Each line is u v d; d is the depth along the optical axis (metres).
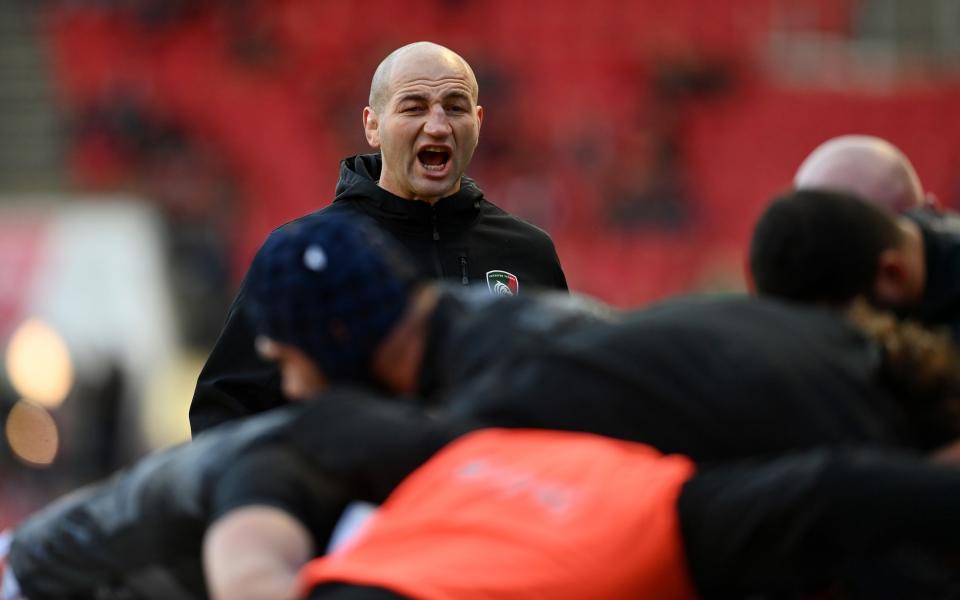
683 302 9.05
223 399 14.59
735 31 80.69
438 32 78.94
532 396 8.43
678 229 73.62
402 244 15.44
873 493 7.52
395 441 8.11
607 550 7.63
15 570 10.01
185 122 74.75
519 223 16.17
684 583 7.77
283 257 8.39
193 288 66.31
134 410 47.62
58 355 46.16
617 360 8.47
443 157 15.39
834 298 9.63
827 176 13.41
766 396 8.32
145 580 9.15
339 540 8.27
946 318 10.98
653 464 7.99
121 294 49.78
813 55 81.38
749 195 77.19
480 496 7.80
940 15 82.62
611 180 74.12
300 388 8.60
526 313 8.91
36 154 74.94
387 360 8.56
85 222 51.81
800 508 7.59
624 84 78.38
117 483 9.58
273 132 75.00
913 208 12.48
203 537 8.78
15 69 76.50
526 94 77.06
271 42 76.69
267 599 7.46
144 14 76.38
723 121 78.31
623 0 80.44
